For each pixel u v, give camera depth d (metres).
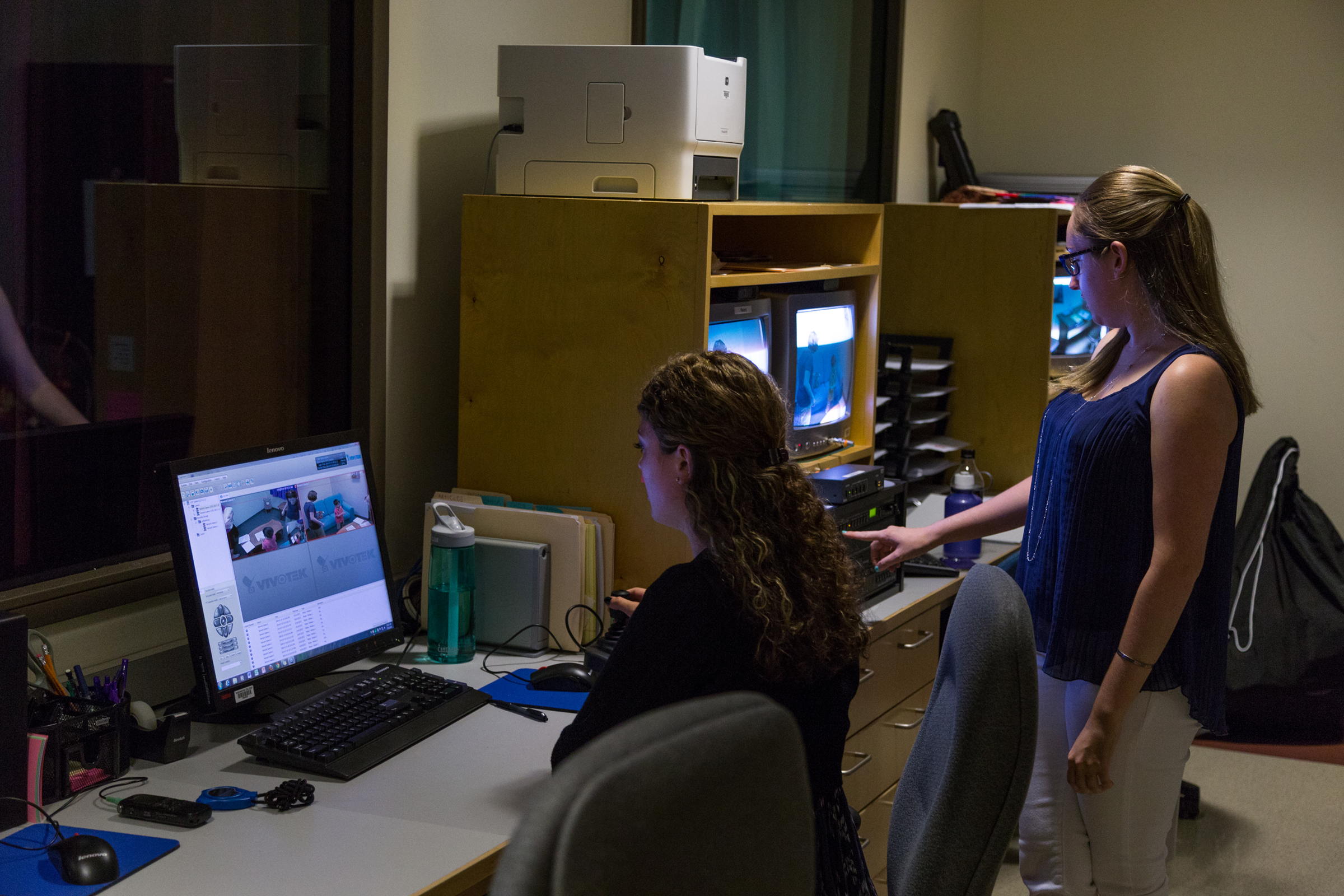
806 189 4.01
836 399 3.02
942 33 4.75
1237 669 3.93
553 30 2.78
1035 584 2.08
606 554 2.30
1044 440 2.11
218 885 1.35
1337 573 4.12
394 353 2.46
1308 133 4.71
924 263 3.80
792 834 0.75
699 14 3.31
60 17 1.88
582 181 2.37
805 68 3.91
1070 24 5.02
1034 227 3.63
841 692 1.47
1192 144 4.89
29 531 1.91
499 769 1.69
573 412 2.37
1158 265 1.92
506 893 0.60
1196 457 1.83
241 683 1.78
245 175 2.22
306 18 2.30
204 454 2.19
